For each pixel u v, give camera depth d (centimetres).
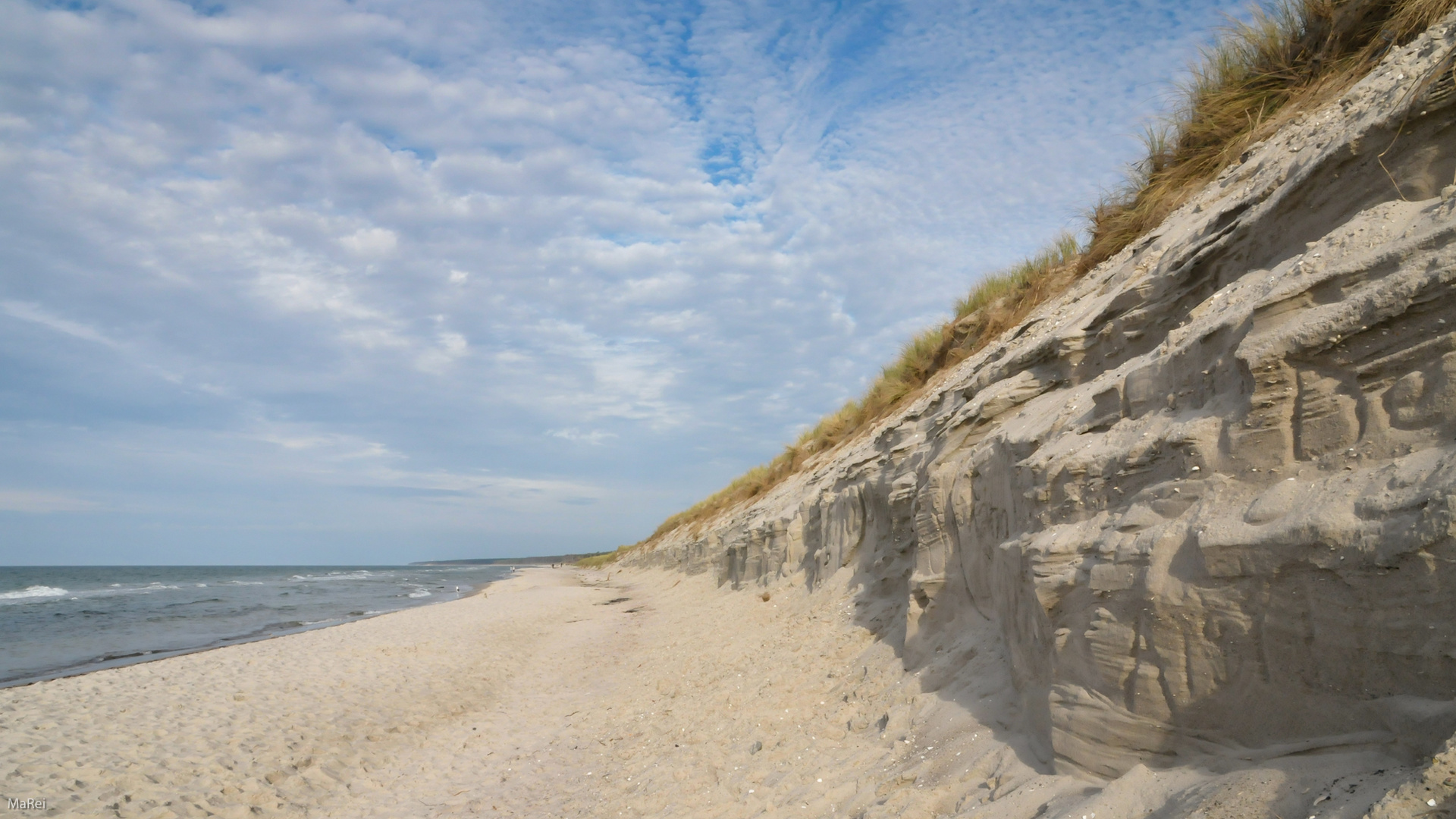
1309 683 251
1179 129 782
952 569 620
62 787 725
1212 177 673
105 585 5594
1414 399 243
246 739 878
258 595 4088
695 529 3120
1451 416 231
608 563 6675
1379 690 228
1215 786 262
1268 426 288
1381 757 222
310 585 5441
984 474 566
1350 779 221
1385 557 222
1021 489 479
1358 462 255
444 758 845
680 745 682
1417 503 219
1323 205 345
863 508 1027
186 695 1084
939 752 462
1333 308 273
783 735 616
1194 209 566
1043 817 319
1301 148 407
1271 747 261
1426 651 212
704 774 589
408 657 1391
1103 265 755
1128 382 409
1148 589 310
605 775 680
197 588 4922
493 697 1131
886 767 482
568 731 882
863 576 956
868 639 768
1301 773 239
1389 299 251
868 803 440
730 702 750
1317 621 247
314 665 1312
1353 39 610
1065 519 411
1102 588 341
